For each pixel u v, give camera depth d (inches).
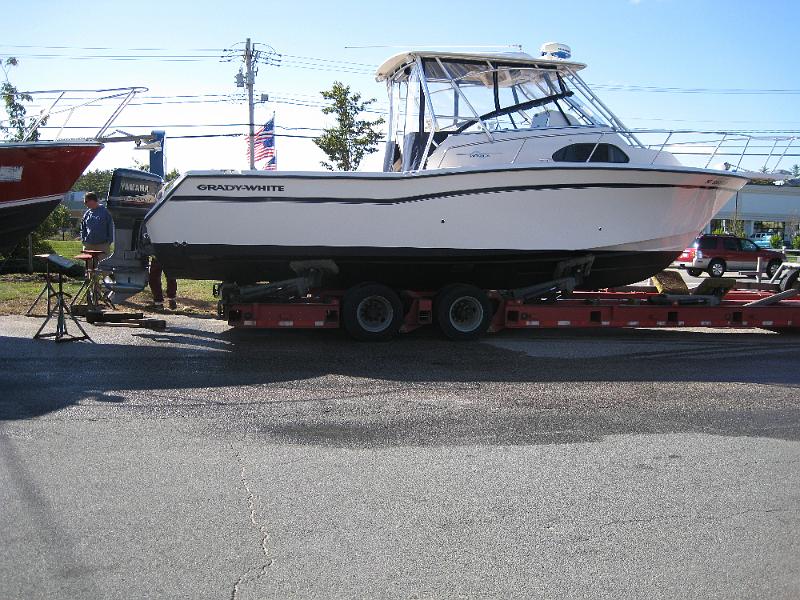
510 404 259.0
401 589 131.4
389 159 436.1
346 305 373.7
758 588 134.0
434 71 402.0
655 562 143.4
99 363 316.2
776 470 195.5
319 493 174.7
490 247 370.6
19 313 455.2
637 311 402.9
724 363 341.4
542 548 148.5
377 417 239.6
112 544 146.2
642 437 223.1
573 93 416.8
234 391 270.8
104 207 467.2
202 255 357.1
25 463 191.0
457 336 385.7
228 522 157.6
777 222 2100.1
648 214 384.8
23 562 138.2
